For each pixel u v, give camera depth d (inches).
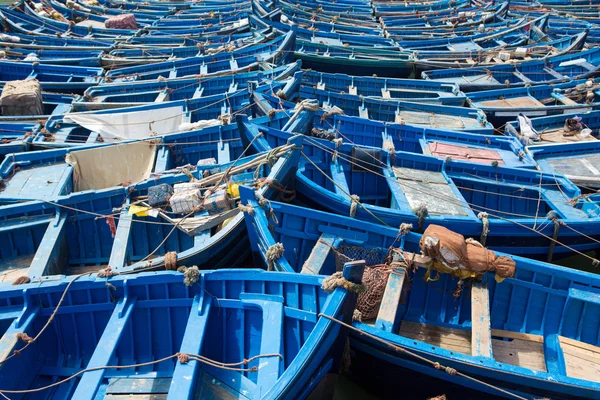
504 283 421.1
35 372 380.5
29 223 474.9
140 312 386.3
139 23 1357.0
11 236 478.0
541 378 334.0
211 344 380.2
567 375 383.6
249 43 1022.4
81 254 504.1
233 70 855.1
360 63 991.0
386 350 362.3
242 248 481.1
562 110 775.1
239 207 425.7
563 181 558.6
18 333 354.9
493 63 1000.9
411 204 512.4
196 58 945.5
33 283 378.9
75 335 394.3
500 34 1189.7
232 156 640.4
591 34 1268.5
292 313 354.0
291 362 326.6
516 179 576.7
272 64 864.3
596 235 506.9
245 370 338.3
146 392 364.8
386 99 793.6
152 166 584.4
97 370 331.9
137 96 802.8
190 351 338.3
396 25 1385.3
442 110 782.5
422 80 888.9
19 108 729.6
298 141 491.5
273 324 345.4
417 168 583.8
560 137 723.4
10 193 506.9
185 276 367.9
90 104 740.7
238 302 370.6
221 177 501.0
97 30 1222.3
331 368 358.3
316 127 661.3
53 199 481.1
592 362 393.1
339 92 837.2
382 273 420.2
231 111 719.7
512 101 845.2
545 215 565.3
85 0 1482.5
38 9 1333.7
